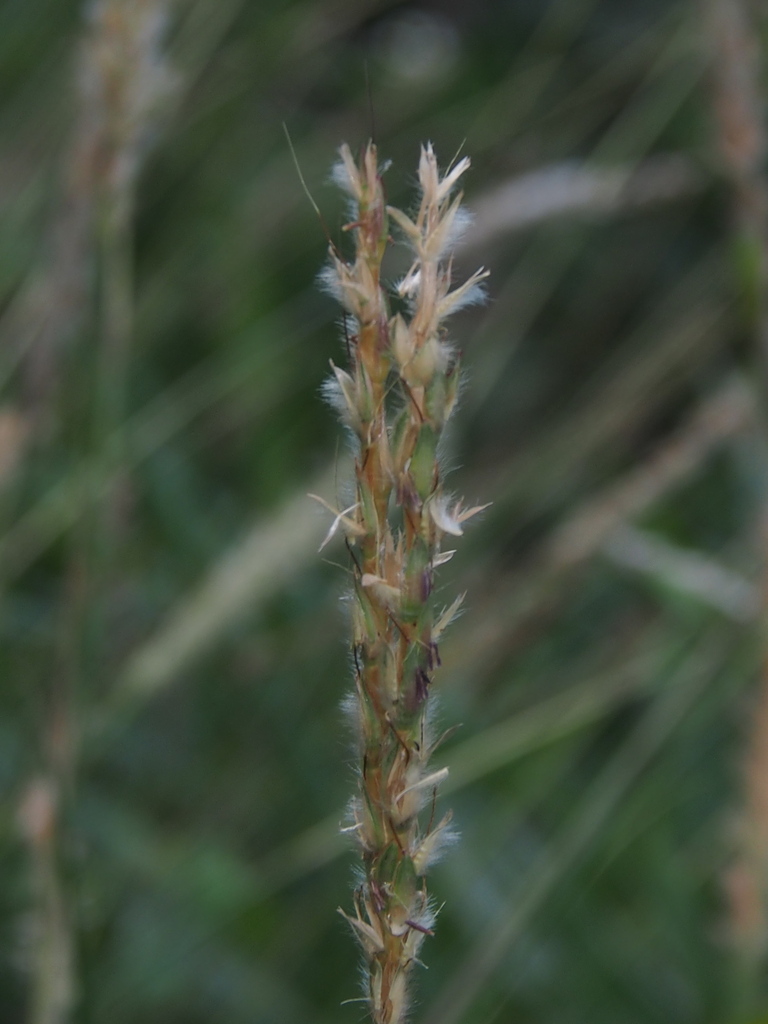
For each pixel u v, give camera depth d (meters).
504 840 0.49
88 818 0.44
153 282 0.63
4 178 0.60
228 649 0.54
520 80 0.66
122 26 0.39
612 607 0.63
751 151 0.44
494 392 0.77
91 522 0.40
